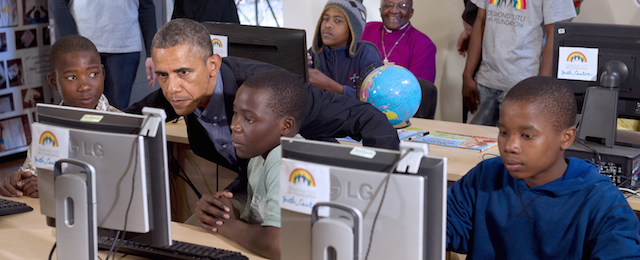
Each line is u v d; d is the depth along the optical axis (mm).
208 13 3881
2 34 4078
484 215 1399
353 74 3053
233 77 1727
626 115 1889
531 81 1250
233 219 1483
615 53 1851
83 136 1175
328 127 1771
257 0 4875
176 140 2430
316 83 2857
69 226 1171
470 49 3574
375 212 973
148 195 1148
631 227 1197
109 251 1241
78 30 3838
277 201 1360
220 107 1721
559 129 1229
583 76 1922
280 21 4863
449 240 1470
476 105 3604
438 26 4309
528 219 1330
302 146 1070
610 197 1242
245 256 1341
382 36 3756
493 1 3365
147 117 1132
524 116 1214
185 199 2627
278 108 1370
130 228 1165
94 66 1907
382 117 1786
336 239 975
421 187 930
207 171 2545
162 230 1168
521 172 1258
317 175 1021
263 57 2189
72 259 1179
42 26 4359
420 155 944
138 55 4066
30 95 4348
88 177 1154
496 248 1392
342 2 2967
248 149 1400
